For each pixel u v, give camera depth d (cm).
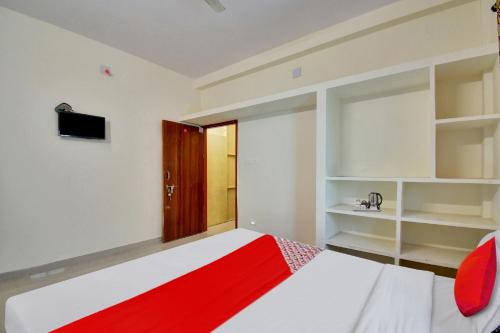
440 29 225
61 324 93
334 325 93
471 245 216
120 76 333
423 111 236
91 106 304
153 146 372
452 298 112
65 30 282
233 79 399
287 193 343
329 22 270
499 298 87
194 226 421
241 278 134
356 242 244
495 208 189
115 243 326
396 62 247
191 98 433
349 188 282
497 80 181
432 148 193
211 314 102
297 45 307
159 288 122
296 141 334
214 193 490
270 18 263
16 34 249
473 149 213
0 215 240
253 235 211
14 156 248
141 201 355
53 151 273
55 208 274
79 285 124
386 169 258
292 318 98
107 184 319
